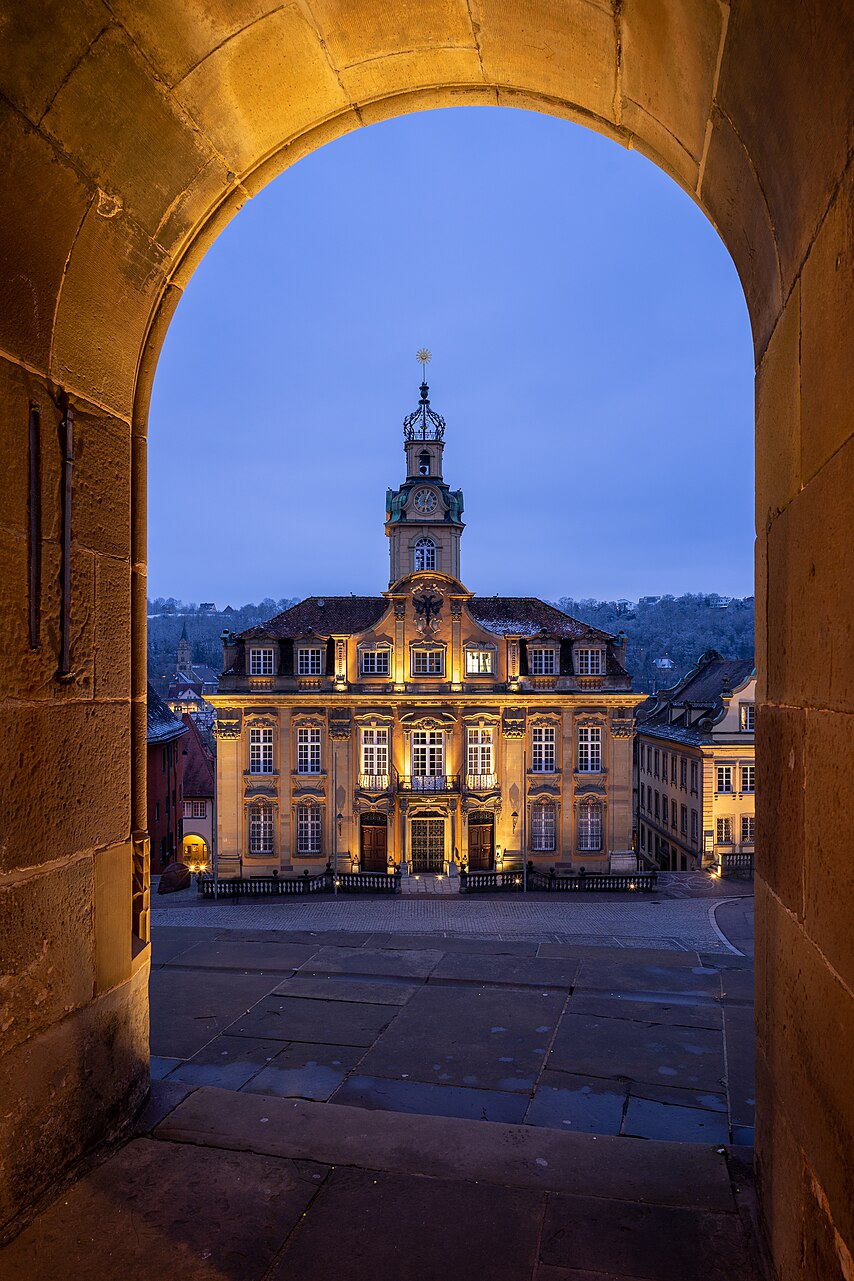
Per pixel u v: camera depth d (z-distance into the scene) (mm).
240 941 8367
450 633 43562
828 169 2312
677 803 51531
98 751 4117
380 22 4004
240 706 42750
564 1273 3213
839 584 2295
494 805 43188
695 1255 3314
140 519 4621
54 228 3592
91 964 4016
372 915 35125
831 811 2381
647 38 3322
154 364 4641
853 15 1934
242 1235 3441
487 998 6605
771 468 3230
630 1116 4676
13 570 3438
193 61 3766
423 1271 3223
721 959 7652
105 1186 3799
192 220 4512
